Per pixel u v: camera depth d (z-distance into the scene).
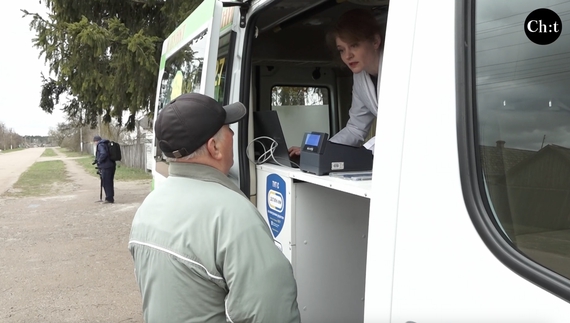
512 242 0.98
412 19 1.22
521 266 0.95
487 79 1.06
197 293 1.42
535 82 1.00
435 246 1.10
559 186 0.95
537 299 0.92
